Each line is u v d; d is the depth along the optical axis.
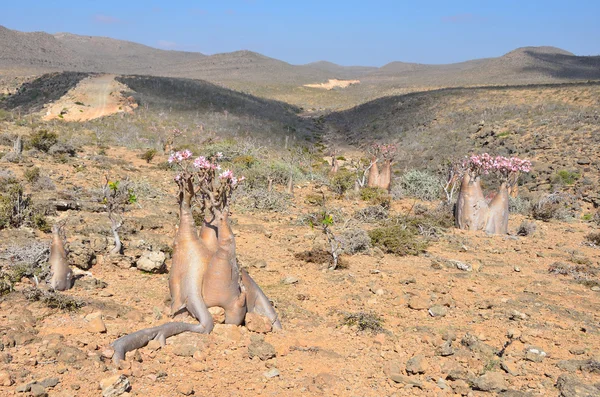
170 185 19.84
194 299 6.25
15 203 11.30
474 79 194.62
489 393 5.21
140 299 7.53
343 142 75.69
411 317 7.57
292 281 9.07
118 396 4.57
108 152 30.14
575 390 5.09
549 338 6.83
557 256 12.38
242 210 16.34
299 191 21.36
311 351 6.05
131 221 12.48
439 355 6.11
